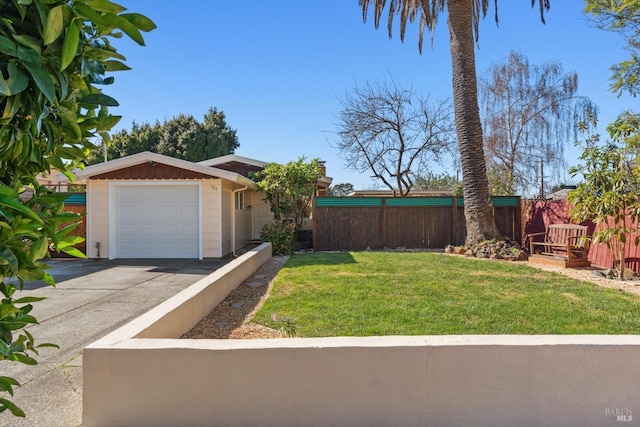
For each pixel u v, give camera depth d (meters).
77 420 2.88
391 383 2.74
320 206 13.02
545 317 4.74
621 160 7.18
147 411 2.75
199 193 11.84
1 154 1.35
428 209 12.98
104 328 4.99
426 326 4.45
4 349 1.39
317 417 2.75
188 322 4.53
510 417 2.72
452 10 11.47
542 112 19.92
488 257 10.23
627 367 2.72
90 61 1.60
